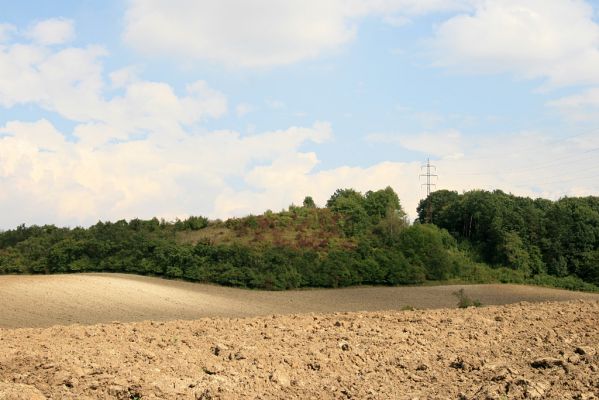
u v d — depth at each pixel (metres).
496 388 9.86
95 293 40.34
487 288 53.81
